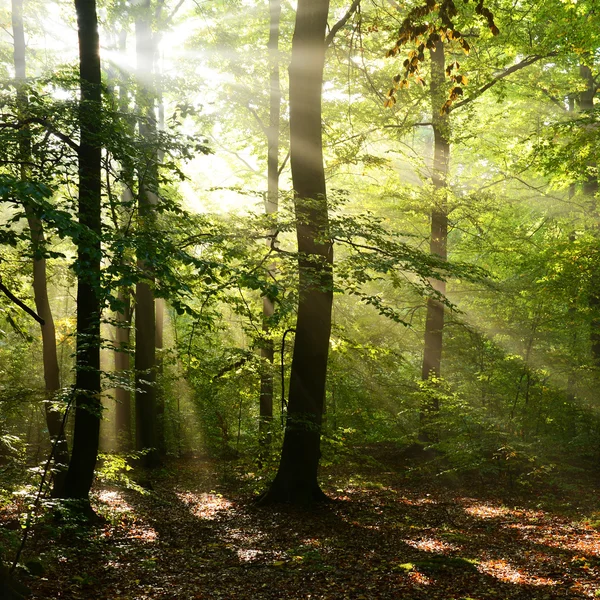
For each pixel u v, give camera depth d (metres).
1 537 6.79
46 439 15.13
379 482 15.74
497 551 8.86
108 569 7.70
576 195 19.28
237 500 13.00
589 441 15.09
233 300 12.52
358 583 7.29
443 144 17.70
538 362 16.64
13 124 9.43
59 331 19.02
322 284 11.16
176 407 21.78
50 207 5.81
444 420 14.97
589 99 19.33
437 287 17.72
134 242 7.34
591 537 9.58
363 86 15.99
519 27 15.07
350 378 19.03
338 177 20.48
